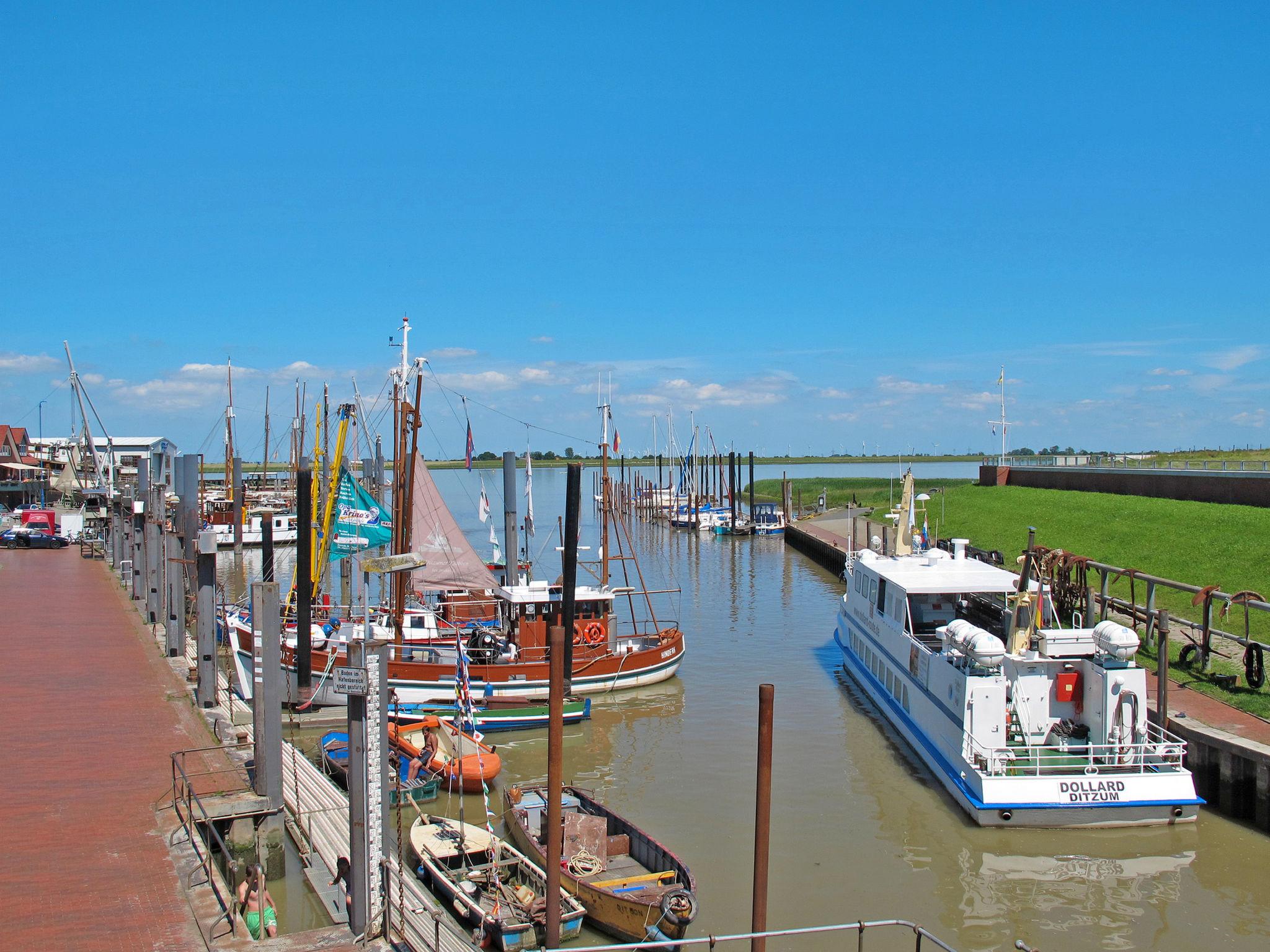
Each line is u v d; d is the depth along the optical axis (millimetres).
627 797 26953
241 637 37656
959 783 25484
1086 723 25656
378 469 68750
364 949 15320
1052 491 81562
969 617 35500
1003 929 19234
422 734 29547
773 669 42844
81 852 18656
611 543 100312
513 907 18828
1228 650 33125
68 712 28891
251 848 19625
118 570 61062
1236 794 24297
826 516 114125
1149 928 19250
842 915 19797
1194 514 55219
